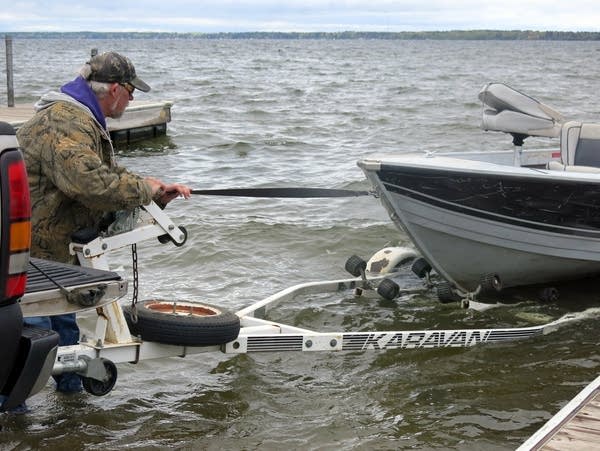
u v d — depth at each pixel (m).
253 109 23.84
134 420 4.53
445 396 4.92
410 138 17.14
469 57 97.75
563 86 37.91
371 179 6.35
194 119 20.84
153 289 6.84
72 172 4.20
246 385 5.05
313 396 4.91
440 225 6.40
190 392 4.94
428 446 4.29
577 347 5.73
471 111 23.70
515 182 6.22
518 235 6.52
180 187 4.70
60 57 80.56
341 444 4.30
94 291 3.73
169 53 108.94
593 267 7.00
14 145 3.11
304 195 5.46
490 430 4.50
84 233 4.37
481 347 5.65
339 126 19.61
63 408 4.64
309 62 74.00
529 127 7.52
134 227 4.55
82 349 4.35
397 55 106.31
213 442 4.30
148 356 4.57
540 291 7.06
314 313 6.34
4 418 4.47
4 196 3.07
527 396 4.93
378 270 7.16
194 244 8.08
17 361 3.23
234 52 118.25
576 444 3.48
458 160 6.66
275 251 8.11
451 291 6.53
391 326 6.16
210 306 4.95
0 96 25.19
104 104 4.55
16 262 3.12
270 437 4.38
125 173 4.45
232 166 13.39
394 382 5.11
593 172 6.82
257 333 5.02
